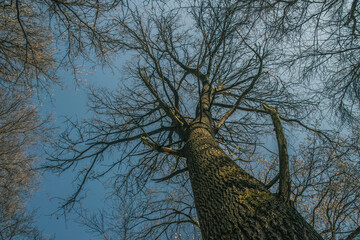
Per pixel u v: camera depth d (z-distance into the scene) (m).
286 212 1.67
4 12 4.18
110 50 4.47
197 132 3.55
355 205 3.16
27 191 6.95
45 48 4.91
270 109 2.37
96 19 3.70
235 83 5.23
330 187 3.22
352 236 2.96
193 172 2.74
